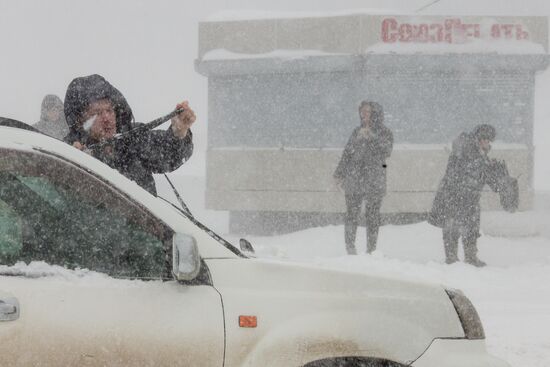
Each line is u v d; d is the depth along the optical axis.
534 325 11.71
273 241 22.22
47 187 5.09
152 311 4.82
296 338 5.02
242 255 5.33
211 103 24.80
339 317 5.17
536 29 23.98
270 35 24.22
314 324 5.09
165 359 4.80
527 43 23.92
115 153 7.32
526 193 23.75
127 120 7.45
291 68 24.03
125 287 4.85
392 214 23.56
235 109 24.64
